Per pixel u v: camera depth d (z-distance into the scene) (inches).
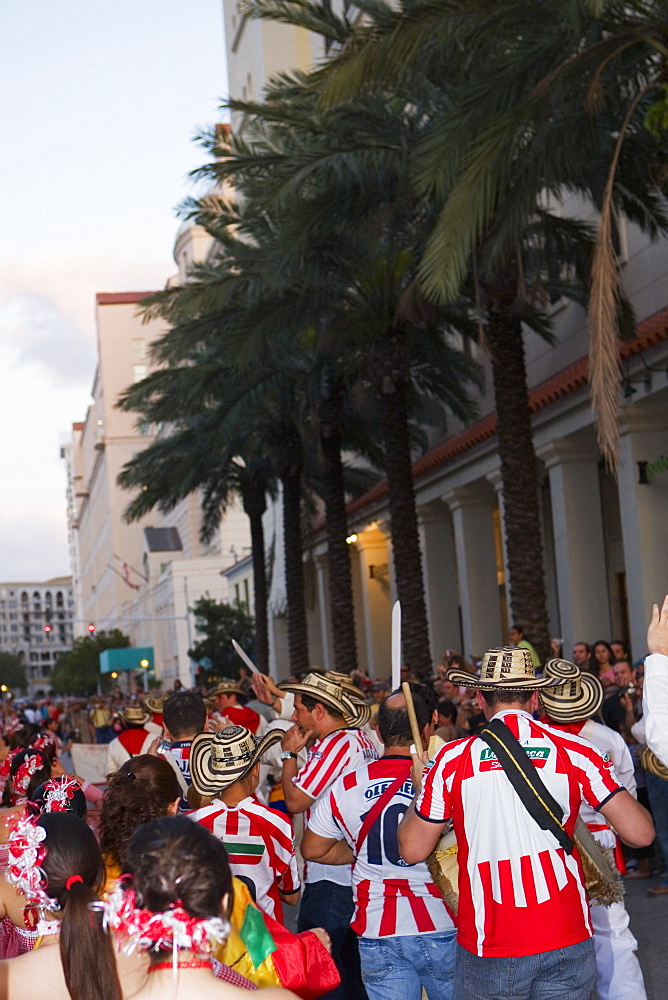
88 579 7160.4
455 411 1047.6
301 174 615.8
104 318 5393.7
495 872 151.2
